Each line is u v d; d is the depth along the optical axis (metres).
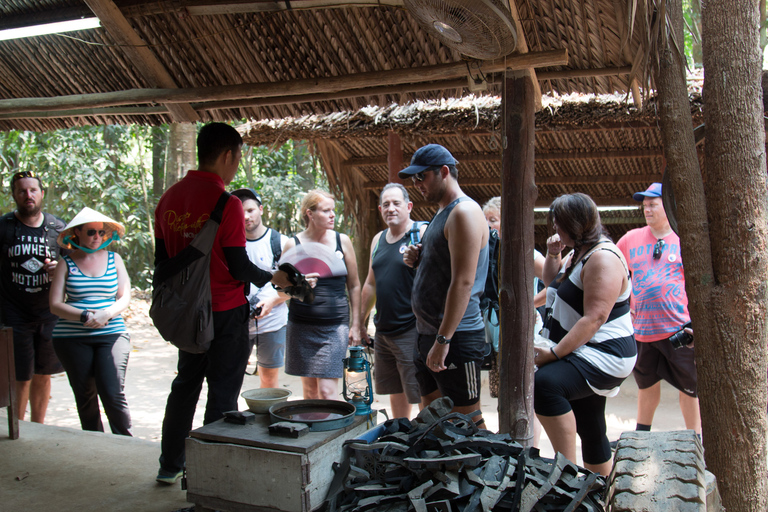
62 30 3.37
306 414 2.29
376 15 3.03
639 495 1.60
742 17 2.11
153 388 7.01
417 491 1.85
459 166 7.68
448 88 3.29
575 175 7.29
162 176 13.61
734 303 2.14
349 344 4.18
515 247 2.96
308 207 4.08
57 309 3.86
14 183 4.30
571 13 2.74
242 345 2.78
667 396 6.13
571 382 2.72
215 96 3.49
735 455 2.16
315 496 2.00
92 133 12.72
